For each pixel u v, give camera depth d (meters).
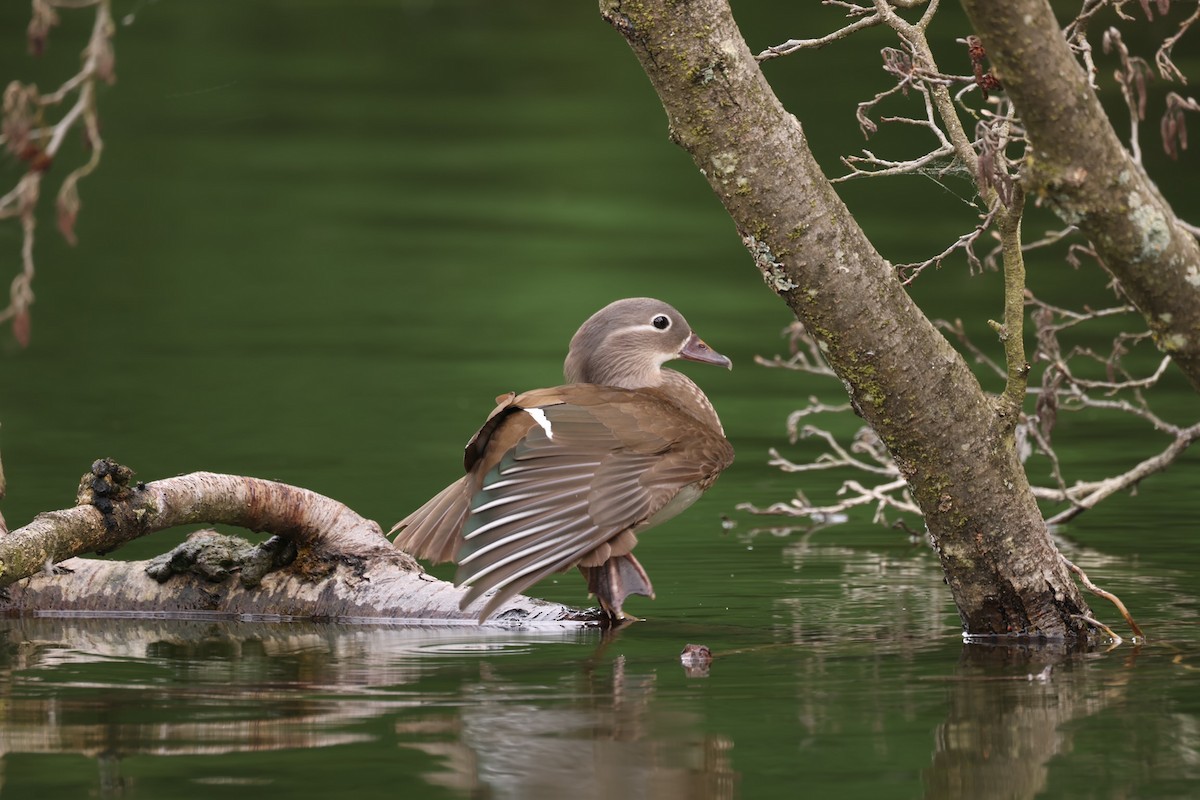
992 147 8.84
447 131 40.94
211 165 37.38
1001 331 9.38
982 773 6.73
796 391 21.03
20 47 45.81
